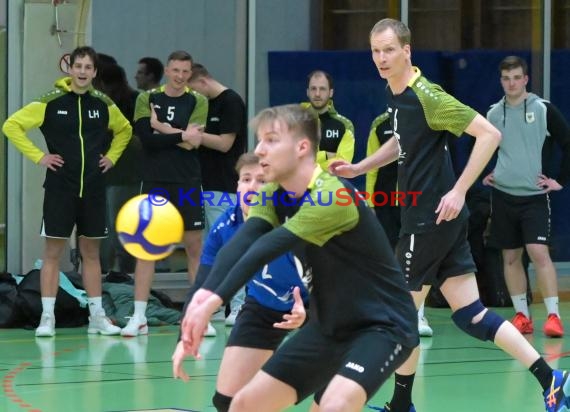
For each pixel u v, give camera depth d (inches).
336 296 376.2
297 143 372.8
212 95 917.2
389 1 1087.6
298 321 397.4
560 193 1160.2
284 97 1056.8
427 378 671.8
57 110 839.7
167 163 867.4
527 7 1142.3
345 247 372.8
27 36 952.9
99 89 960.3
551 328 856.9
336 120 895.1
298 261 426.6
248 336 447.5
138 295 856.9
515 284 886.4
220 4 1032.8
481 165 511.8
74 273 922.1
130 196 966.4
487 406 585.0
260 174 439.2
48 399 596.1
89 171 841.5
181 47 1018.7
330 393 356.8
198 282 443.5
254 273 352.2
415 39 1110.4
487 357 754.8
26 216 957.8
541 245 866.1
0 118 965.2
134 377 666.2
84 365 711.1
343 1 1069.8
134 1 999.0
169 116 872.3
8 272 949.2
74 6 959.6
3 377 666.8
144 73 995.3
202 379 658.8
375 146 901.8
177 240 425.4
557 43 1160.8
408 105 532.4
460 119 518.3
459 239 546.6
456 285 549.0
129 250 419.8
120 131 871.7
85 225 844.6
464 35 1123.3
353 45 1073.5
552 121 871.7
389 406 538.9
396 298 379.6
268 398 378.9
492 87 1133.1
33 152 833.5
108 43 991.6
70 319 895.1
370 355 363.6
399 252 553.6
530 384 650.8
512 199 871.1
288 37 1056.2
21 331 872.3
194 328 346.9
